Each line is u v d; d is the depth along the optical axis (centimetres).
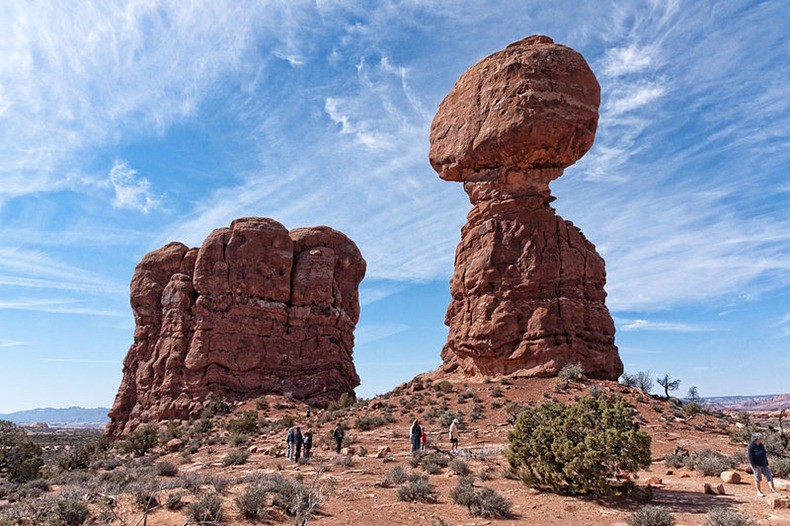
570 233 4072
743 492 1409
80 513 1182
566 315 3725
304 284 6091
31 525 1154
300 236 6544
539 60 4053
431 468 1886
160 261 6366
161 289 6256
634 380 3759
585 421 1478
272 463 2414
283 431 3694
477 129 4200
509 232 4016
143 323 6159
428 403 3584
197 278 5794
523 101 3959
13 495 2017
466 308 4069
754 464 1348
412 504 1397
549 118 3888
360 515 1288
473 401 3394
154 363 5756
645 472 1803
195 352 5475
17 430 3200
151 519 1200
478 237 4138
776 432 2575
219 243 5959
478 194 4244
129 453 3938
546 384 3422
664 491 1477
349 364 6191
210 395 5241
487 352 3809
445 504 1394
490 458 2092
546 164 4091
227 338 5569
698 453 1977
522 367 3706
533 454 1557
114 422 5878
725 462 1803
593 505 1326
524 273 3859
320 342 5944
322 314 6056
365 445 2739
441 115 4641
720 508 1135
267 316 5797
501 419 2988
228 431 4119
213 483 1545
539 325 3684
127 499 1357
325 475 1914
